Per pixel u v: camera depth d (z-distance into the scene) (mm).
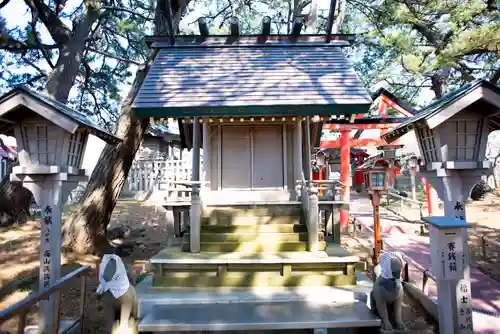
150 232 10969
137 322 4473
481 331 4699
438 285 4332
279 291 5434
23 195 10867
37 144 4383
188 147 10414
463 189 4445
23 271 6836
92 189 8492
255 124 8102
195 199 6301
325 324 4355
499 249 8695
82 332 4730
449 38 10023
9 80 11609
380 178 7242
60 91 9031
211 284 5691
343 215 11328
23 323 3488
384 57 15602
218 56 7562
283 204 7344
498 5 9539
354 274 5762
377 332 4492
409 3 10375
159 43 8000
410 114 11609
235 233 6574
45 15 9086
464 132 4453
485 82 4141
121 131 8664
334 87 6582
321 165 12773
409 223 11594
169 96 6348
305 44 7934
